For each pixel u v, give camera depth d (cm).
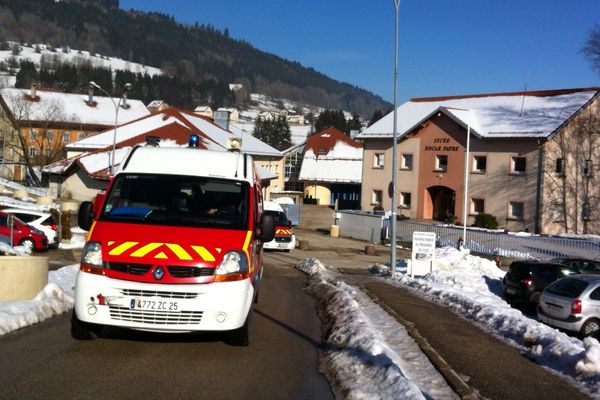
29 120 8175
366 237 4391
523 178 4691
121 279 747
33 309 990
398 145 5584
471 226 4816
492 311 1274
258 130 12562
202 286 753
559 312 1575
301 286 1848
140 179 888
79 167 5519
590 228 4681
